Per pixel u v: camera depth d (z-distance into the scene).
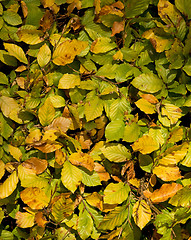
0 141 1.26
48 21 1.26
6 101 1.25
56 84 1.27
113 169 1.29
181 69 1.26
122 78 1.26
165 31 1.24
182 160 1.25
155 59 1.27
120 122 1.25
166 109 1.25
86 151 1.31
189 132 1.26
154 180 1.27
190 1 1.23
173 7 1.25
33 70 1.27
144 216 1.23
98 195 1.26
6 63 1.27
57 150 1.23
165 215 1.25
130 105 1.30
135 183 1.27
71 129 1.27
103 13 1.25
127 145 1.30
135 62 1.28
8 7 1.26
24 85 1.26
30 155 1.26
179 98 1.27
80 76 1.27
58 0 1.25
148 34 1.25
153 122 1.28
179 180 1.28
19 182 1.28
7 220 1.35
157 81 1.25
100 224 1.24
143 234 1.33
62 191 1.27
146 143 1.23
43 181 1.25
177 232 1.26
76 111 1.24
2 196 1.23
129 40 1.27
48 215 1.25
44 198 1.23
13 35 1.27
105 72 1.26
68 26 1.26
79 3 1.25
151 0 1.28
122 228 1.27
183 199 1.24
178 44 1.24
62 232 1.26
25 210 1.31
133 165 1.27
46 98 1.27
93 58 1.27
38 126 1.26
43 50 1.25
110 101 1.26
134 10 1.25
